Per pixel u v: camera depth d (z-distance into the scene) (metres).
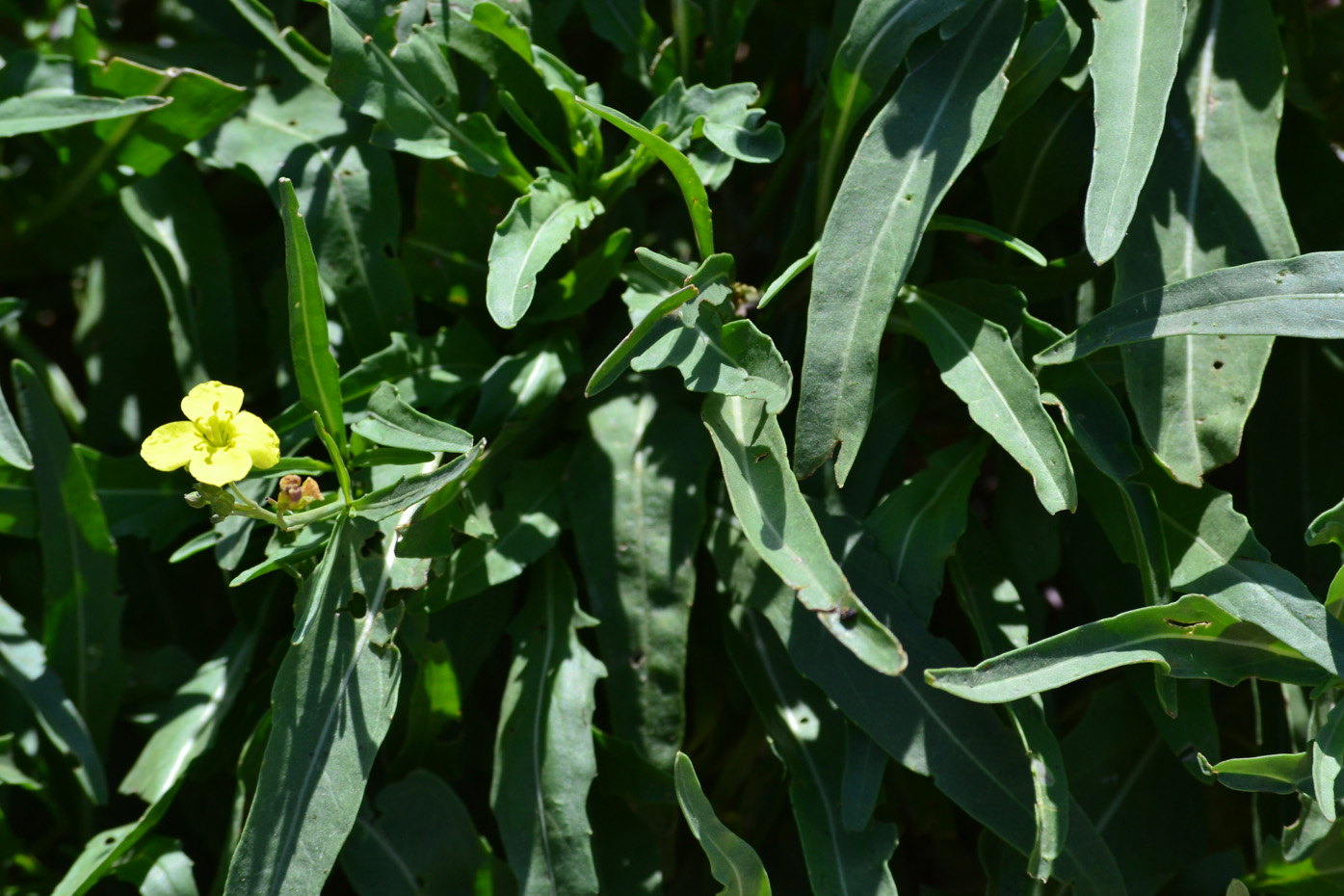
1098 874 0.62
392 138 0.64
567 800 0.63
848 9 0.65
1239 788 0.61
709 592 0.66
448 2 0.65
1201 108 0.64
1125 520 0.63
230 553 0.63
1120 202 0.61
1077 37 0.63
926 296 0.63
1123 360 0.62
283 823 0.61
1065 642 0.60
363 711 0.61
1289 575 0.61
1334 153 0.66
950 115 0.62
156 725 0.65
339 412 0.62
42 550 0.66
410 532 0.62
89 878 0.63
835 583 0.60
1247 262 0.63
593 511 0.65
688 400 0.66
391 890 0.64
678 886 0.65
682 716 0.64
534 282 0.62
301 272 0.60
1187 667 0.61
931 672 0.60
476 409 0.65
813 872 0.62
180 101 0.66
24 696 0.65
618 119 0.61
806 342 0.61
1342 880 0.62
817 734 0.64
